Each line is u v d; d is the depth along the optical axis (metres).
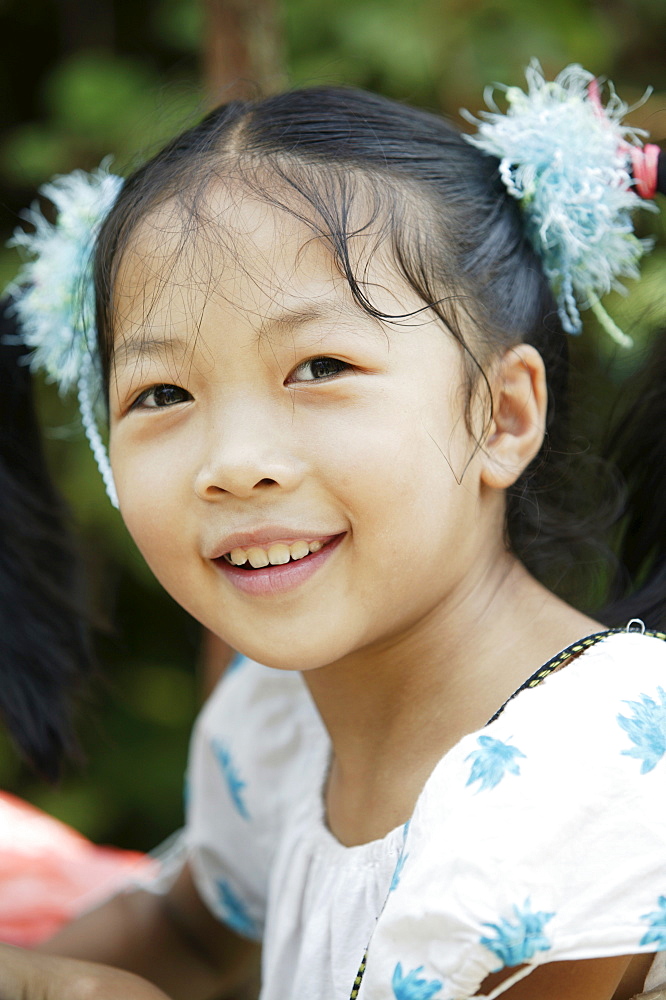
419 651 0.71
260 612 0.69
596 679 0.66
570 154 0.74
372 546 0.68
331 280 0.68
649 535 0.79
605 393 0.83
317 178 0.69
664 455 0.78
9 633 0.83
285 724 0.83
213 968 0.88
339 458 0.67
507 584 0.73
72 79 1.30
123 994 0.69
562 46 1.19
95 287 0.74
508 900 0.62
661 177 0.75
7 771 1.34
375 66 1.18
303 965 0.72
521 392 0.72
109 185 0.78
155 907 0.88
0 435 0.83
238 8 0.92
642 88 1.26
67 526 0.85
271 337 0.67
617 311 0.84
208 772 0.86
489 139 0.75
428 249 0.70
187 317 0.68
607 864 0.63
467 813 0.63
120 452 0.71
